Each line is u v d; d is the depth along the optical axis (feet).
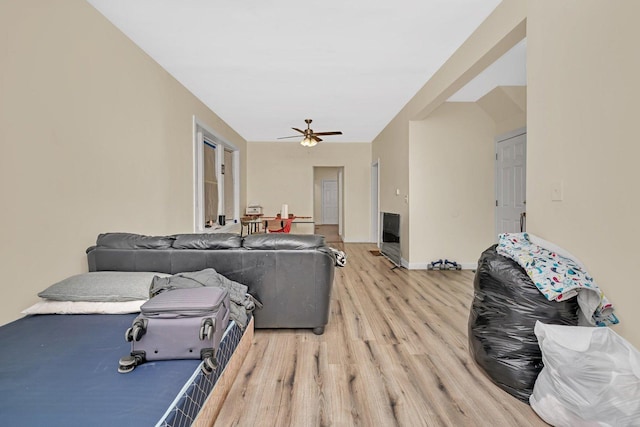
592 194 5.45
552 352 4.58
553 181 6.31
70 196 7.17
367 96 14.84
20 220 5.99
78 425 3.21
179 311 4.69
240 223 23.39
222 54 10.44
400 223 16.79
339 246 24.50
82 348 4.83
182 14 8.23
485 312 6.21
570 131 5.89
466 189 16.28
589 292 5.17
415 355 7.11
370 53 10.44
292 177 26.27
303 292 8.04
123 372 4.23
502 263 6.03
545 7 6.48
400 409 5.24
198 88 13.51
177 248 7.76
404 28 8.99
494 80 13.11
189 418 3.90
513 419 4.98
